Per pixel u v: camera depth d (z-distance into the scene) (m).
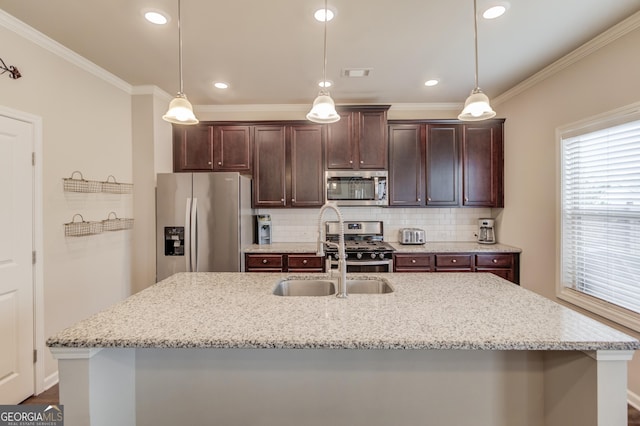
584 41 2.39
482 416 1.37
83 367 1.12
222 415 1.40
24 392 2.15
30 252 2.20
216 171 3.65
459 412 1.37
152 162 3.29
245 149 3.64
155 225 3.30
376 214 3.95
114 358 1.27
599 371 1.09
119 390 1.30
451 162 3.62
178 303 1.48
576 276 2.64
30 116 2.21
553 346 1.07
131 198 3.28
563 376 1.24
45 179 2.32
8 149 2.07
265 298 1.56
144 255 3.29
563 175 2.72
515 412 1.37
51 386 2.34
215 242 3.18
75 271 2.58
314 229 3.93
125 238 3.18
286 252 3.34
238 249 3.18
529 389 1.37
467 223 3.94
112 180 3.01
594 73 2.37
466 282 1.86
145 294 1.63
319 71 2.92
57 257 2.42
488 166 3.61
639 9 1.98
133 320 1.27
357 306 1.44
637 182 2.10
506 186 3.56
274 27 2.19
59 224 2.44
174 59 2.67
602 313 2.33
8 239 2.06
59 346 1.11
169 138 3.60
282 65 2.79
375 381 1.38
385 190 3.58
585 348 1.06
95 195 2.81
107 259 2.94
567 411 1.22
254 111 3.94
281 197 3.64
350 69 2.88
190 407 1.40
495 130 3.60
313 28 2.21
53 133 2.39
